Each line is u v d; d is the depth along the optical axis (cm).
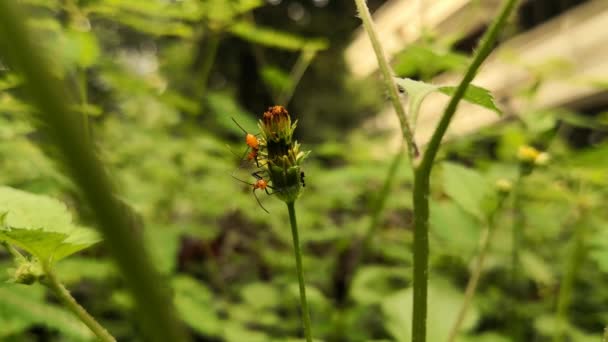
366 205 36
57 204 11
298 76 26
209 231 28
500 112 11
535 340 25
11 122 19
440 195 27
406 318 16
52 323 16
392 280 30
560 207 31
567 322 23
